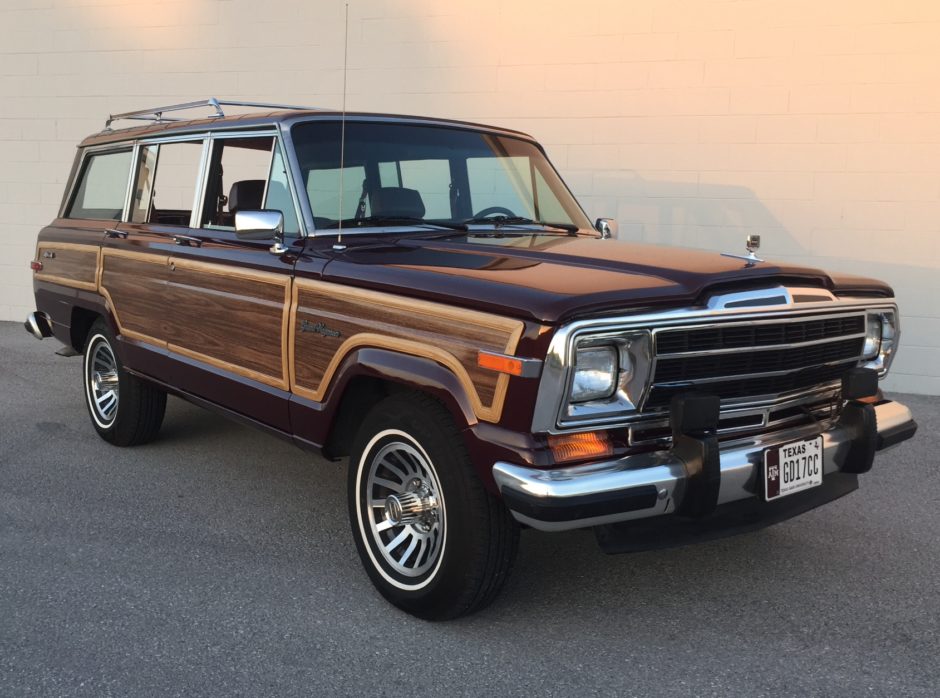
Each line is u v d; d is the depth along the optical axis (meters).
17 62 10.41
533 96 8.41
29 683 2.85
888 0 7.21
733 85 7.73
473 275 3.12
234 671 2.94
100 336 5.50
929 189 7.30
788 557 3.99
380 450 3.42
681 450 2.94
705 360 3.05
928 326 7.43
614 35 8.05
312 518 4.40
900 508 4.66
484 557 3.07
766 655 3.09
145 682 2.87
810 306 3.27
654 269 3.16
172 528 4.23
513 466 2.82
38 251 6.19
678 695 2.83
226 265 4.21
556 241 3.95
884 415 3.68
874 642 3.20
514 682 2.90
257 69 9.48
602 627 3.29
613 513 2.82
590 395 2.86
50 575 3.67
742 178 7.82
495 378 2.86
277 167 4.01
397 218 4.08
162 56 9.85
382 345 3.29
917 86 7.23
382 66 8.92
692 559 3.96
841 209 7.56
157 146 5.02
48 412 6.44
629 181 8.19
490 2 8.41
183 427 6.07
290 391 3.84
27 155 10.55
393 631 3.24
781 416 3.42
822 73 7.45
